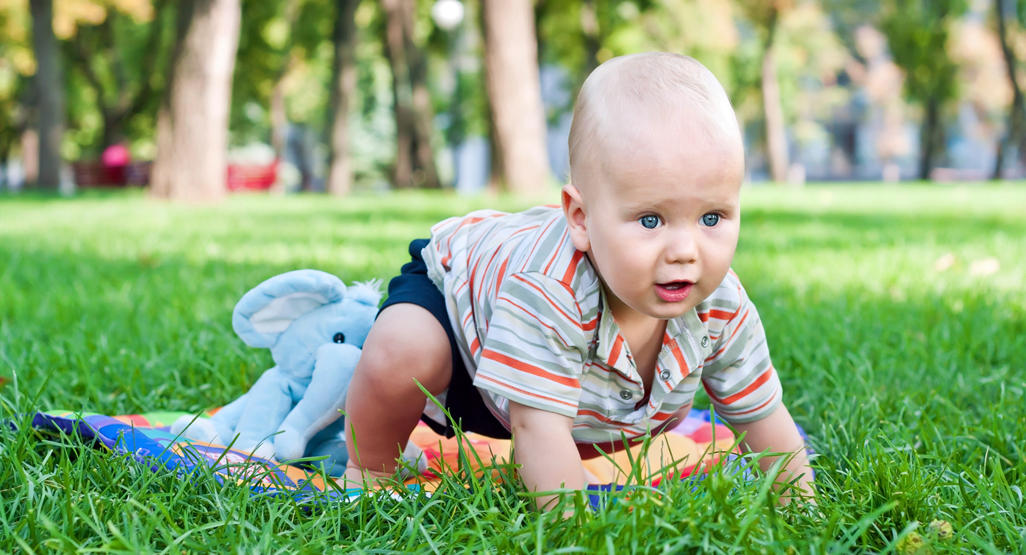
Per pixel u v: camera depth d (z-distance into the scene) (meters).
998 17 29.94
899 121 48.25
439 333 2.07
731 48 28.36
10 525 1.72
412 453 2.36
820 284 5.37
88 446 2.09
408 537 1.73
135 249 7.48
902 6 34.12
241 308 2.41
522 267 1.92
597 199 1.72
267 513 1.83
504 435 2.26
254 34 26.06
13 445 2.00
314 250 7.30
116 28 28.41
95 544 1.65
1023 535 1.73
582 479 1.89
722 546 1.55
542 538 1.58
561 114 35.38
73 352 3.34
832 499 2.00
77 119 33.06
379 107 40.84
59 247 7.59
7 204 14.84
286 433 2.28
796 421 2.84
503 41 14.52
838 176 51.03
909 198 16.34
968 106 44.97
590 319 1.89
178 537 1.62
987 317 4.18
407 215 11.55
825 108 45.22
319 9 27.02
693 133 1.65
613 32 24.94
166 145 15.30
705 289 1.72
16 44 23.55
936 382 3.13
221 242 8.08
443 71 37.78
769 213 11.91
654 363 2.02
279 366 2.47
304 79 35.22
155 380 3.15
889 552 1.67
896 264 6.34
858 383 3.07
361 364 2.10
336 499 1.88
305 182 43.25
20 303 4.62
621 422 2.03
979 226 9.57
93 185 28.17
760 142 41.91
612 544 1.49
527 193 14.63
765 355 2.10
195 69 14.45
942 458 2.28
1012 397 2.95
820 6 37.12
